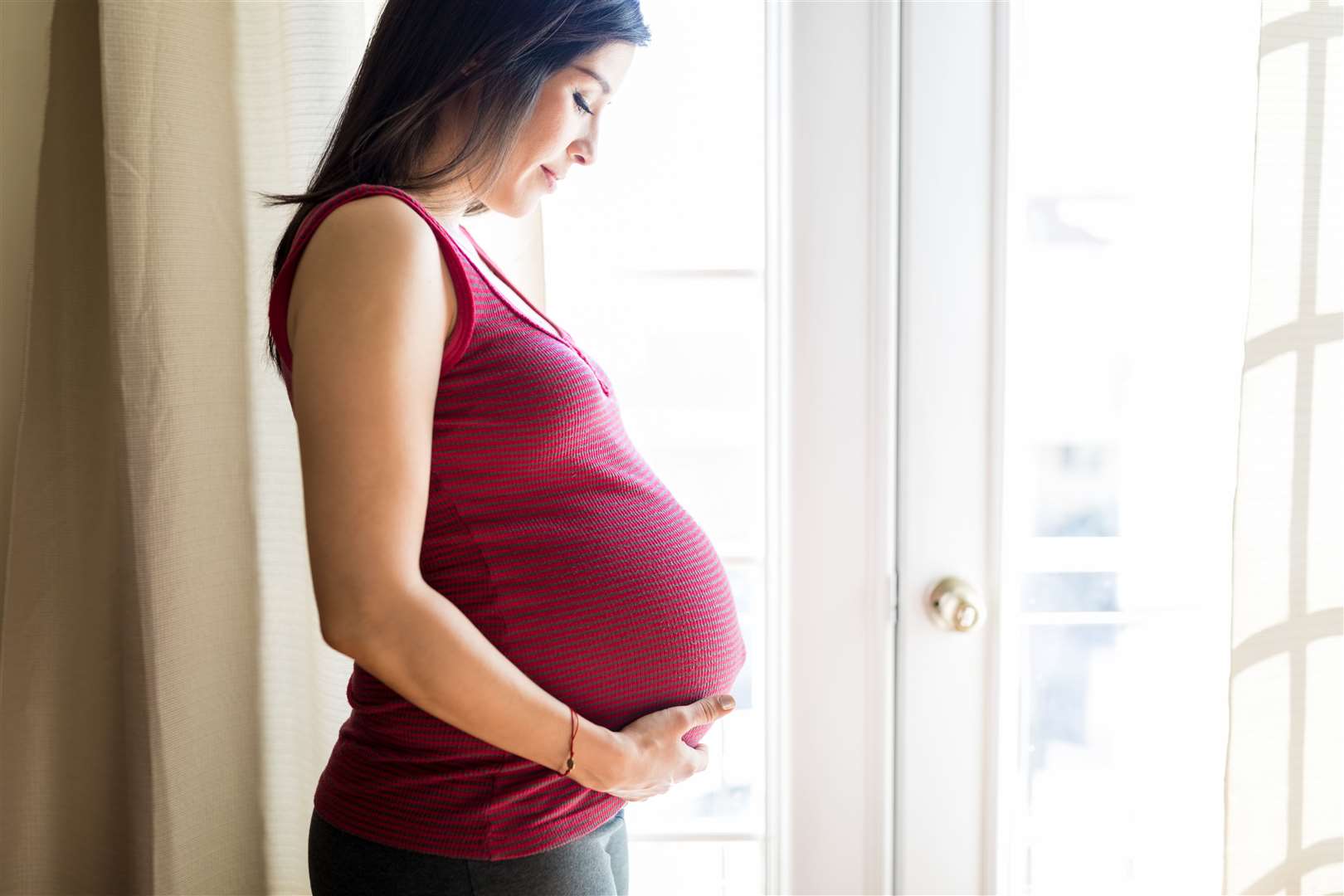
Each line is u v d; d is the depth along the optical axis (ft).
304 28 3.82
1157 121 4.29
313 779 4.07
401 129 2.62
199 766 3.96
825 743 4.47
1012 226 4.30
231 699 4.00
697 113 4.25
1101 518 4.50
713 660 2.80
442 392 2.50
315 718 4.04
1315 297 3.71
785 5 4.18
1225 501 4.38
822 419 4.33
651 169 4.27
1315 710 3.82
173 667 3.88
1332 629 3.79
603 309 4.35
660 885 4.73
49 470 3.97
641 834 4.69
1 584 4.11
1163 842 4.62
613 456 2.77
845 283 4.27
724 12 4.20
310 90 3.84
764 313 4.29
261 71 3.88
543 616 2.57
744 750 4.67
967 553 4.39
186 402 3.86
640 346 4.38
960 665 4.45
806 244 4.27
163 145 3.77
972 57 4.21
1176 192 4.31
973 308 4.30
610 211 4.29
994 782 4.48
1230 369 4.31
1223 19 4.20
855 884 4.51
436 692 2.27
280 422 4.00
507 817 2.51
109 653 4.06
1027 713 4.62
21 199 4.05
